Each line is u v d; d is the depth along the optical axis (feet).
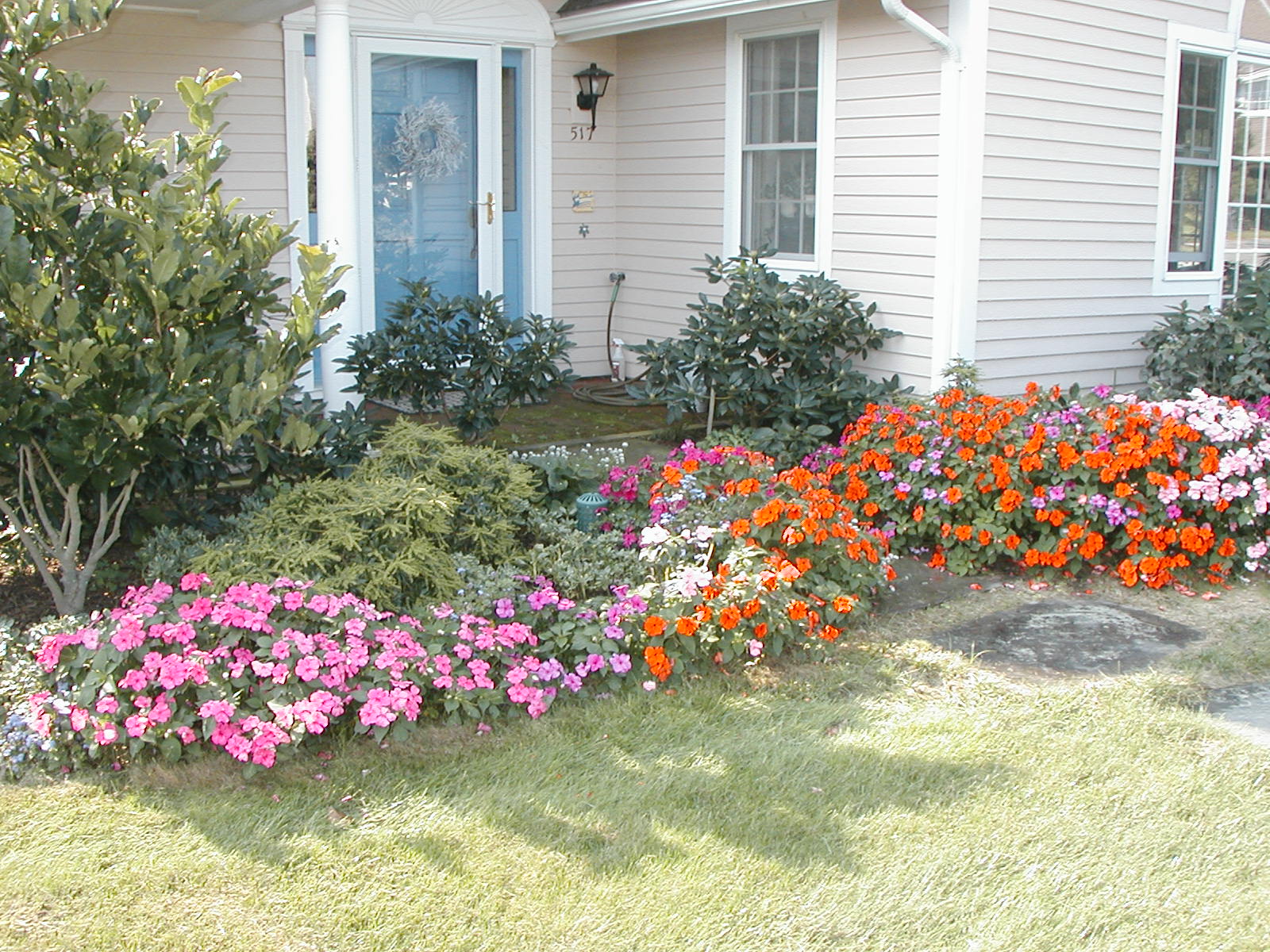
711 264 26.71
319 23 22.21
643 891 10.40
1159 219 28.58
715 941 9.76
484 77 30.99
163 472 16.75
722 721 13.75
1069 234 26.76
